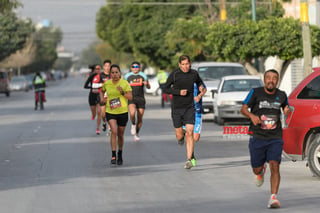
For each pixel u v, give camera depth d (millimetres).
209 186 19281
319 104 20109
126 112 24031
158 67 108500
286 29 55531
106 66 35906
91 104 36656
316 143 19984
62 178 20938
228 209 15867
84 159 25609
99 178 20906
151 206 16312
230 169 22797
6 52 134750
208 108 45656
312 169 20109
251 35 56375
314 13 68812
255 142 16234
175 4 98688
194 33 71375
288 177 20953
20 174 21844
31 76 149500
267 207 16062
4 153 27797
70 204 16672
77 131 38219
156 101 78500
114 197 17609
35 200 17266
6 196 17859
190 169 22859
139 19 104875
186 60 22578
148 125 42156
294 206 16156
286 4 85250
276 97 16172
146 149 28875
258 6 77938
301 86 20656
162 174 21703
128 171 22438
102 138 33938
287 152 20734
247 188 18891
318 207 16000
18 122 46188
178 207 16172
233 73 48219
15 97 99188
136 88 32031
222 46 58250
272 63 78250
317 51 54969
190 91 22703
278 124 16188
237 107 41062
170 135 35375
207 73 48125
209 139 33281
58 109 62000
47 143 31703
